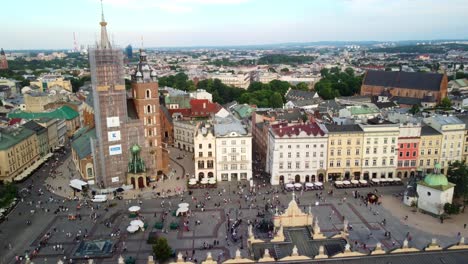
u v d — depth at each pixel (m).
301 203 152.62
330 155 173.62
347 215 141.38
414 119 189.88
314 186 166.50
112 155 171.25
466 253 70.75
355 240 122.88
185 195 163.50
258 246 78.31
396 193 161.88
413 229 130.38
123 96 169.25
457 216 140.25
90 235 130.25
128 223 139.00
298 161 173.12
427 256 69.81
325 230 129.50
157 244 110.50
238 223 135.38
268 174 185.88
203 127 187.00
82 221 140.62
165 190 169.75
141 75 176.88
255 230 129.75
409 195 149.00
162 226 134.50
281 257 74.19
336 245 78.25
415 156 177.62
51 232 132.25
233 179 181.62
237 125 187.75
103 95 165.12
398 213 142.88
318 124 178.75
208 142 177.00
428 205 142.88
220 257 113.81
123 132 172.00
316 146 172.00
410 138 174.62
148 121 178.88
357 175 177.12
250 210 147.50
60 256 117.69
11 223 139.00
